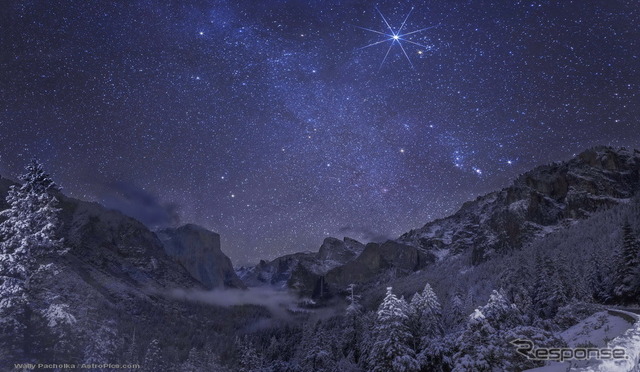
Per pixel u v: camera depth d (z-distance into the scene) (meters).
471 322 27.78
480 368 24.94
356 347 70.12
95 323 47.59
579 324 38.62
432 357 42.75
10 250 30.77
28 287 29.92
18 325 28.64
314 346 71.50
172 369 80.31
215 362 96.44
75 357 32.97
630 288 70.00
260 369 84.12
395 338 42.22
